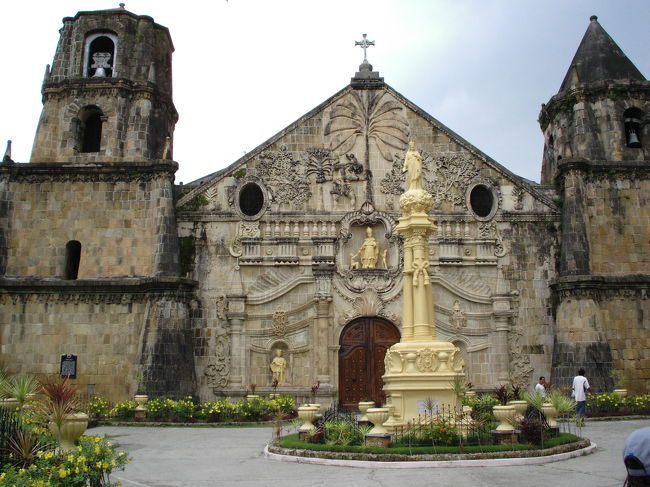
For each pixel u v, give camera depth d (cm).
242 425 2547
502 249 3238
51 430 1233
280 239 3164
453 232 3250
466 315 3162
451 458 1432
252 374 3059
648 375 3034
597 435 2045
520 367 3116
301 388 3019
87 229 3089
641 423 2469
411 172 2012
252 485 1245
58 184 3131
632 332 3064
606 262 3172
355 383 3075
